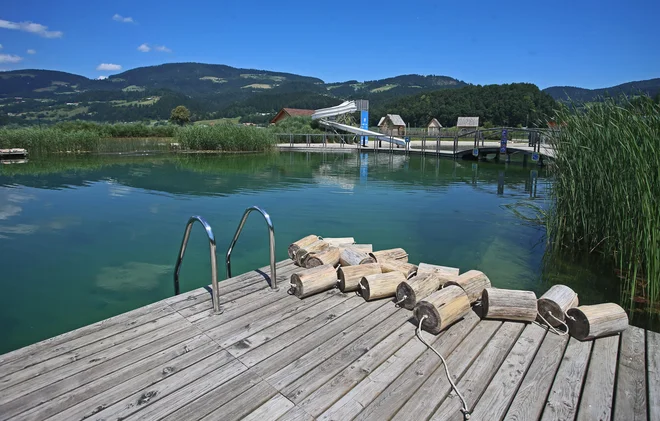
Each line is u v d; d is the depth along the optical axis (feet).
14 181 41.91
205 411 7.00
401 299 11.10
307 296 11.72
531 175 36.96
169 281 16.90
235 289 12.21
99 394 7.38
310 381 7.85
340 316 10.56
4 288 16.17
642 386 7.82
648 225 14.02
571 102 21.77
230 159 69.31
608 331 9.48
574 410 7.18
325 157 75.97
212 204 31.27
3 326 13.41
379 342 9.32
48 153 74.13
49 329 13.24
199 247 21.15
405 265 13.33
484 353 8.91
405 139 92.68
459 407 7.20
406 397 7.43
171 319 10.25
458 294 10.07
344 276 11.83
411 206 30.91
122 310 14.46
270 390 7.57
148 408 7.04
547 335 9.75
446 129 154.92
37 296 15.51
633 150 14.98
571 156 20.61
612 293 15.47
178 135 85.66
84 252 20.35
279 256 19.70
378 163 64.90
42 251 20.43
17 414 6.83
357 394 7.50
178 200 32.76
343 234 23.25
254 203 31.73
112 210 29.04
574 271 17.62
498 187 38.04
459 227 24.85
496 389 7.71
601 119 18.61
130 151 82.53
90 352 8.70
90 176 46.11
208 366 8.28
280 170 53.98
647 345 9.28
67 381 7.72
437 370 8.27
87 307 14.69
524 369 8.34
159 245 21.48
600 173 17.90
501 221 26.37
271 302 11.34
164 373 8.02
